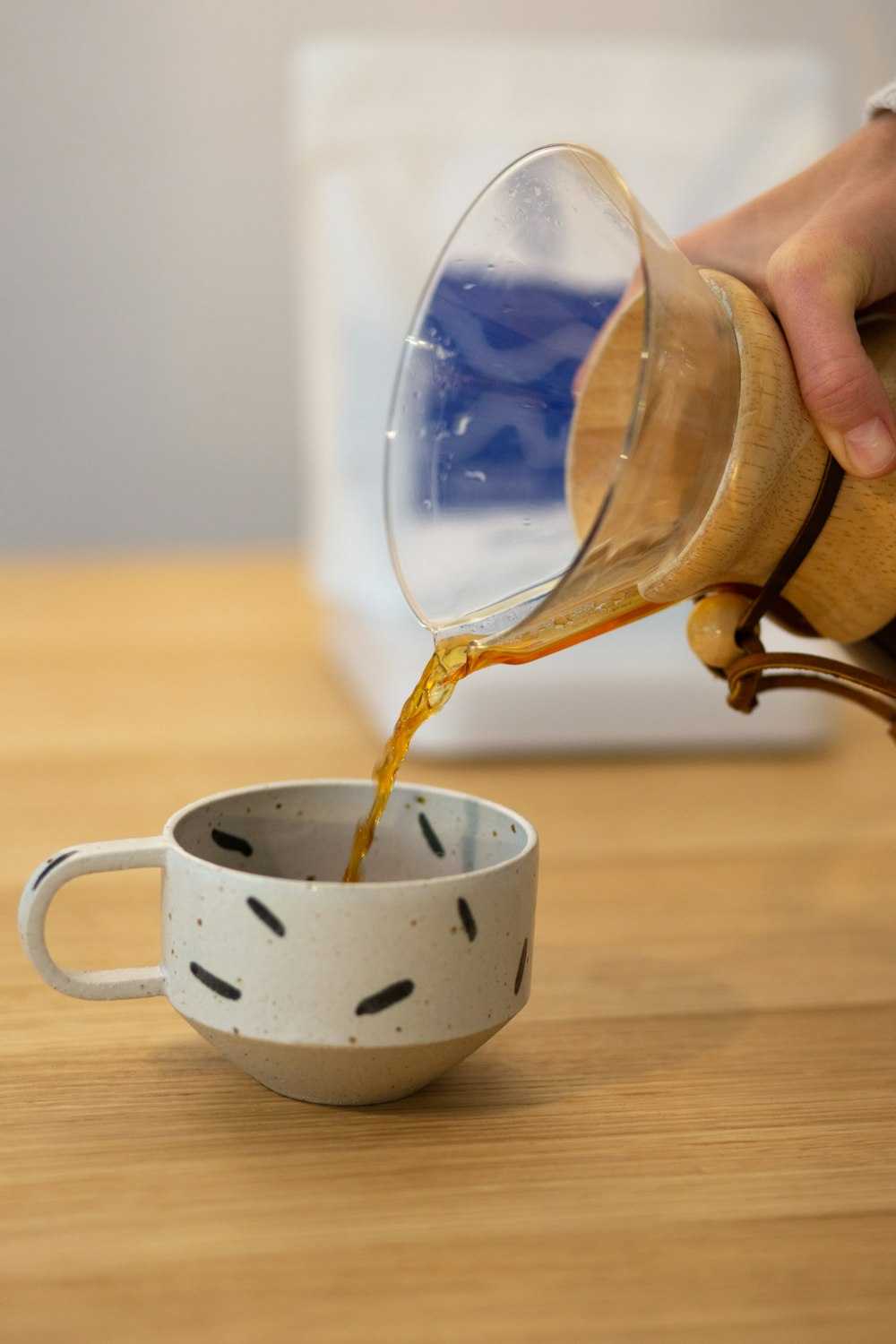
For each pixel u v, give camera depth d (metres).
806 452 0.67
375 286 1.02
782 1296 0.61
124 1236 0.63
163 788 0.94
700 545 0.67
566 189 0.69
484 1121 0.68
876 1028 0.74
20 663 1.20
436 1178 0.65
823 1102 0.70
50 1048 0.71
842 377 0.66
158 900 0.82
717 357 0.66
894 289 0.70
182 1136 0.67
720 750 1.04
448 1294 0.61
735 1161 0.66
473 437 0.74
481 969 0.66
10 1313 0.60
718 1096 0.70
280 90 1.86
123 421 1.93
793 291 0.67
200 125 1.86
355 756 1.00
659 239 0.65
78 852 0.67
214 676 1.17
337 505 1.07
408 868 0.73
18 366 1.90
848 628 0.71
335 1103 0.68
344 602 1.09
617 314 0.71
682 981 0.77
